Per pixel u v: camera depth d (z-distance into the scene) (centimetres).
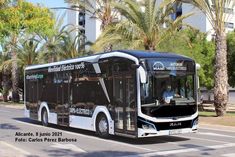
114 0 3384
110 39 2923
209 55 4103
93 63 1822
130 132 1552
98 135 1800
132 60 1542
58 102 2162
